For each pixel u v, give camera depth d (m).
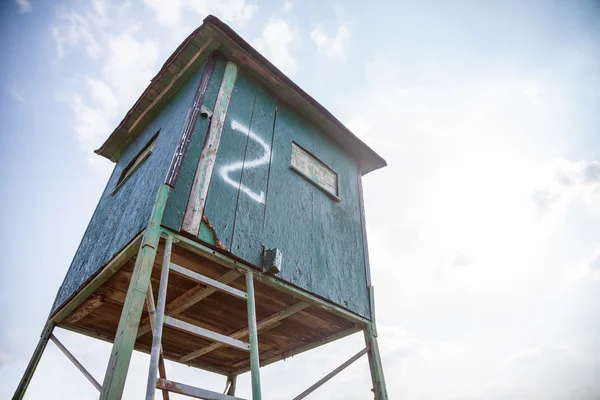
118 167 7.46
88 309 5.62
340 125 7.49
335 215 6.66
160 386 3.04
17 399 4.94
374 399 5.14
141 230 4.17
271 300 5.48
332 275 5.80
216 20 5.65
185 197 4.40
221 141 5.25
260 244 4.95
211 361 7.63
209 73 5.76
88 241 6.35
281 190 5.79
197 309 5.80
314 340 6.69
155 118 7.02
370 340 5.73
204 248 4.25
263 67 6.34
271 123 6.35
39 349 5.57
